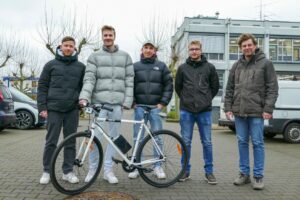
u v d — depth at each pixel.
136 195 5.64
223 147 11.62
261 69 6.16
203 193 5.83
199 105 6.39
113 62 6.24
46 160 6.18
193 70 6.48
